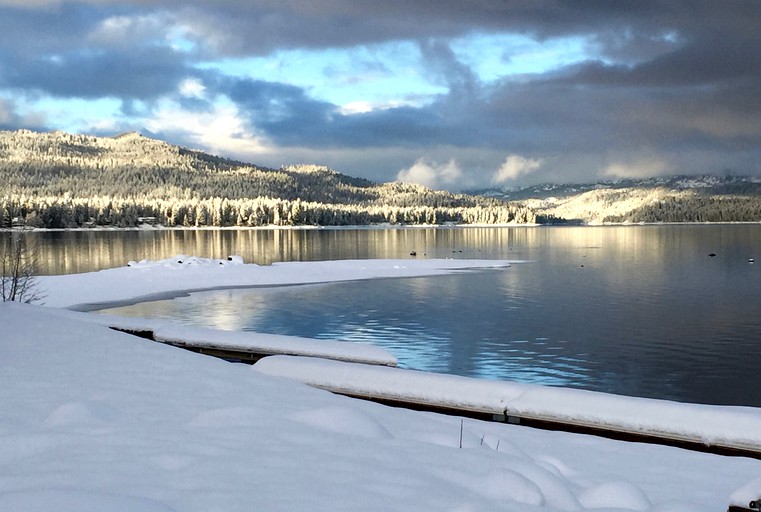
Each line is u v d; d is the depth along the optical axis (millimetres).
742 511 4020
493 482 3988
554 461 5746
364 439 5031
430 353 20141
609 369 17984
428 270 51000
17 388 7203
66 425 5215
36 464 4113
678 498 5098
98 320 15375
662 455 6621
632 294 35719
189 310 29391
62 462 4148
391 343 21781
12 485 3707
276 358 10391
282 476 3949
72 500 3043
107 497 3109
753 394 15398
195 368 8680
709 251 78812
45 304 30359
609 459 6391
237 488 3695
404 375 9383
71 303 31375
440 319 26906
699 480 5668
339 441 4883
